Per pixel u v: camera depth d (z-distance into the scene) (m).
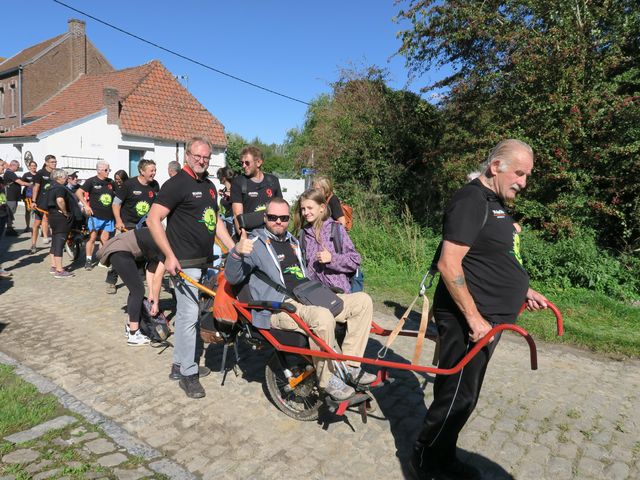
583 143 8.17
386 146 13.31
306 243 4.14
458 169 10.40
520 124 8.69
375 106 14.12
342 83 15.56
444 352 2.80
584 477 3.05
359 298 3.57
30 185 12.75
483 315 2.68
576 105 7.98
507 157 2.56
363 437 3.44
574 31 8.11
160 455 3.17
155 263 5.04
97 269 8.63
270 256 3.62
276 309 3.39
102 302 6.52
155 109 21.66
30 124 22.06
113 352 4.84
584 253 7.33
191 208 3.99
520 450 3.31
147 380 4.24
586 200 8.17
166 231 4.09
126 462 3.07
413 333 3.57
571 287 7.24
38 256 9.69
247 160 5.64
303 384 3.61
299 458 3.18
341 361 3.35
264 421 3.62
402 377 4.40
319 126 16.19
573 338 5.38
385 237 9.38
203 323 3.86
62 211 7.81
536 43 8.27
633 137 7.78
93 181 8.45
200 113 23.03
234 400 3.92
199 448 3.26
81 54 27.53
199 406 3.82
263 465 3.10
